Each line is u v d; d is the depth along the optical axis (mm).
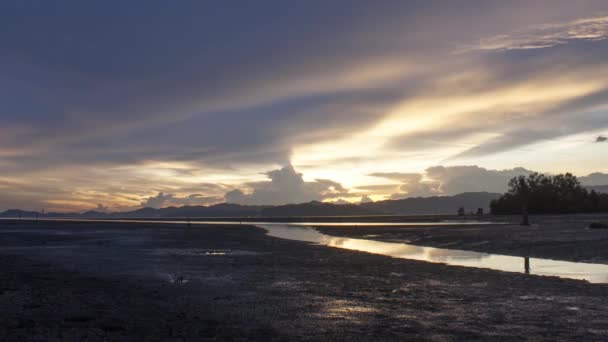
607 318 14242
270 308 16266
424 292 19281
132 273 26125
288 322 14117
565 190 132625
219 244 49719
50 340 12047
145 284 21969
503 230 57938
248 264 30438
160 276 24797
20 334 12602
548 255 32125
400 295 18672
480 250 38469
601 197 135375
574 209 128375
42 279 23609
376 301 17453
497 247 39281
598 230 49156
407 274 24875
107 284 21938
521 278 22531
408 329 13133
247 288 20703
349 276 24375
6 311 15617
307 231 82000
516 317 14484
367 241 53750
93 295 18859
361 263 30484
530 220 87688
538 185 134250
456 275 24125
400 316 14844
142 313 15414
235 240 56531
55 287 20922
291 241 54469
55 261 33000
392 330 13055
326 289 20312
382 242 51656
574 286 19906
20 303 17000
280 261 32125
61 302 17266
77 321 14227
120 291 19906
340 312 15523
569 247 34656
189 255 37250
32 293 19203
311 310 15883
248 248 44062
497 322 13867
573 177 135250
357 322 14062
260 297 18453
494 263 29234
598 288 19297
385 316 14867
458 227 71750
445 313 15203
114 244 50875
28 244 51594
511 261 30062
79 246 48125
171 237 64000
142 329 13219
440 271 25844
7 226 125125
